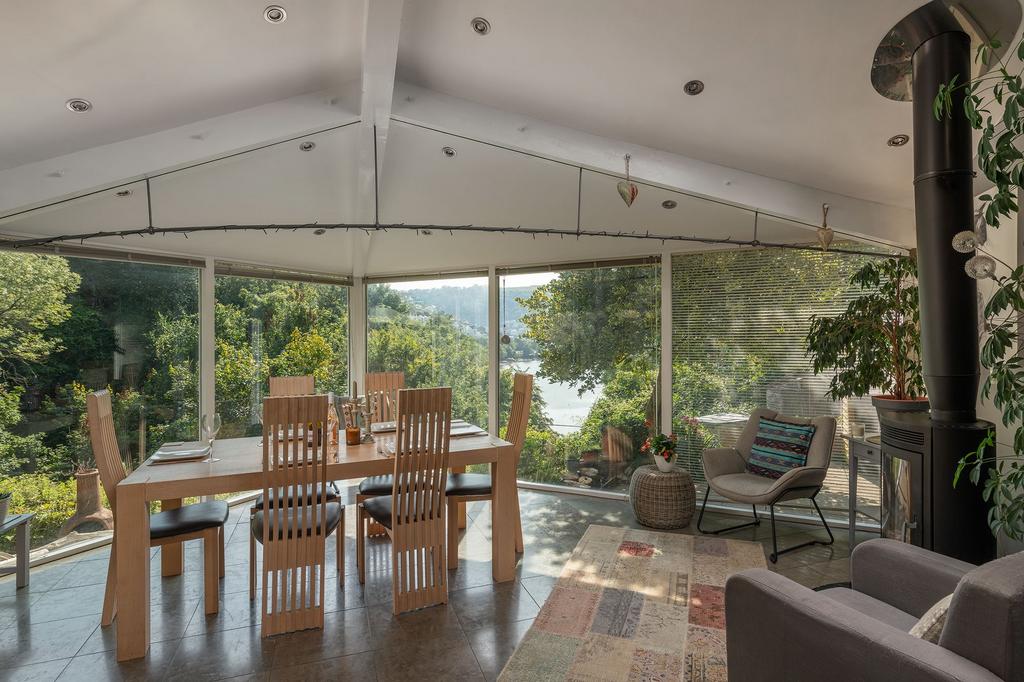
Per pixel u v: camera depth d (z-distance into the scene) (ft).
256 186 13.34
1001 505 6.40
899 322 12.01
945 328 7.49
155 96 9.17
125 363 14.24
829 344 12.30
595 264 16.94
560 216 15.03
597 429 16.99
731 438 15.33
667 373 15.98
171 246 14.78
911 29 7.47
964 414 7.74
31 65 7.68
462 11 8.57
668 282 15.97
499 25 8.79
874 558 6.77
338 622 9.36
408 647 8.55
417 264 18.98
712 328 15.57
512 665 7.99
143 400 14.58
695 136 10.84
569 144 11.44
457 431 12.41
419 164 13.37
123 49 7.89
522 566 11.60
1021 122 5.75
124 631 8.34
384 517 9.95
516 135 11.34
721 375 15.48
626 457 16.58
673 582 10.75
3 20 6.86
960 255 7.32
